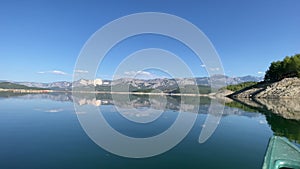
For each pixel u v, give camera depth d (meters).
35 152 16.53
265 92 104.31
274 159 12.50
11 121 29.31
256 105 62.16
